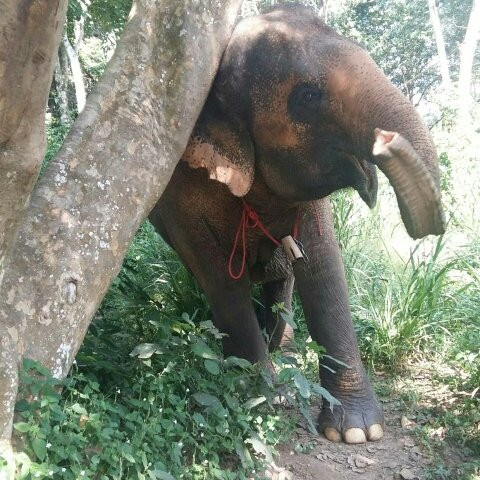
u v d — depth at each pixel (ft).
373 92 10.20
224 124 11.43
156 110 9.27
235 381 10.51
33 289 7.91
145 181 9.03
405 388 13.51
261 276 14.23
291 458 10.76
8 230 6.90
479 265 18.35
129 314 14.67
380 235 19.38
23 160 6.65
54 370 8.01
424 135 9.64
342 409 11.76
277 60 11.12
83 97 54.29
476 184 26.53
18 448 7.34
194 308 15.35
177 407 9.48
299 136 11.16
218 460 9.61
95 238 8.46
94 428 8.21
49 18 6.20
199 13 9.83
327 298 12.43
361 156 10.43
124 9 34.04
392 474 10.68
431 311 15.30
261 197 12.32
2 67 6.12
